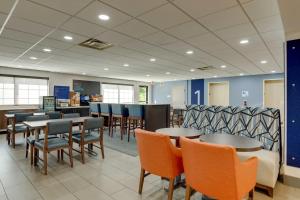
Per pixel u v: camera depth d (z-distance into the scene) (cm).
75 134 388
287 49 286
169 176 201
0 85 682
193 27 304
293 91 281
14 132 450
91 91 935
